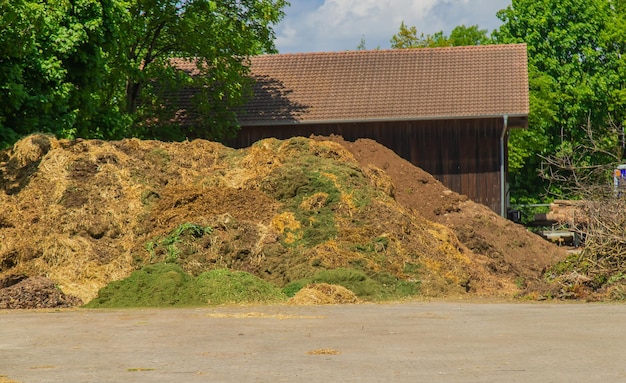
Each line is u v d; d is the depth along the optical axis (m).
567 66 58.16
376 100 40.75
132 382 8.47
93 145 23.70
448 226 29.23
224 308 16.78
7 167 22.91
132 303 17.62
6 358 10.16
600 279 18.56
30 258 19.73
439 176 38.88
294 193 22.88
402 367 9.09
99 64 30.52
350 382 8.29
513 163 55.84
